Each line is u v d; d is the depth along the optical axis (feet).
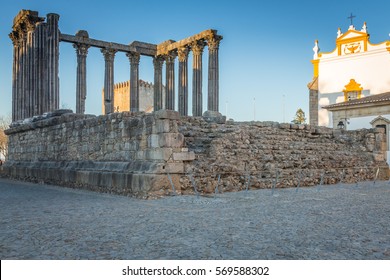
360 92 197.16
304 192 63.93
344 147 95.14
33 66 123.13
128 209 46.50
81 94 160.66
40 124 101.14
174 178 59.47
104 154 74.18
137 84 181.16
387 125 162.61
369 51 195.93
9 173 118.83
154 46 187.93
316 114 207.62
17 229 34.71
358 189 70.90
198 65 169.78
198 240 30.14
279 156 75.46
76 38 160.86
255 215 41.24
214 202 51.44
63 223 37.47
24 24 131.23
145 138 62.95
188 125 72.02
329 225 35.70
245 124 79.82
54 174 89.92
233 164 66.95
